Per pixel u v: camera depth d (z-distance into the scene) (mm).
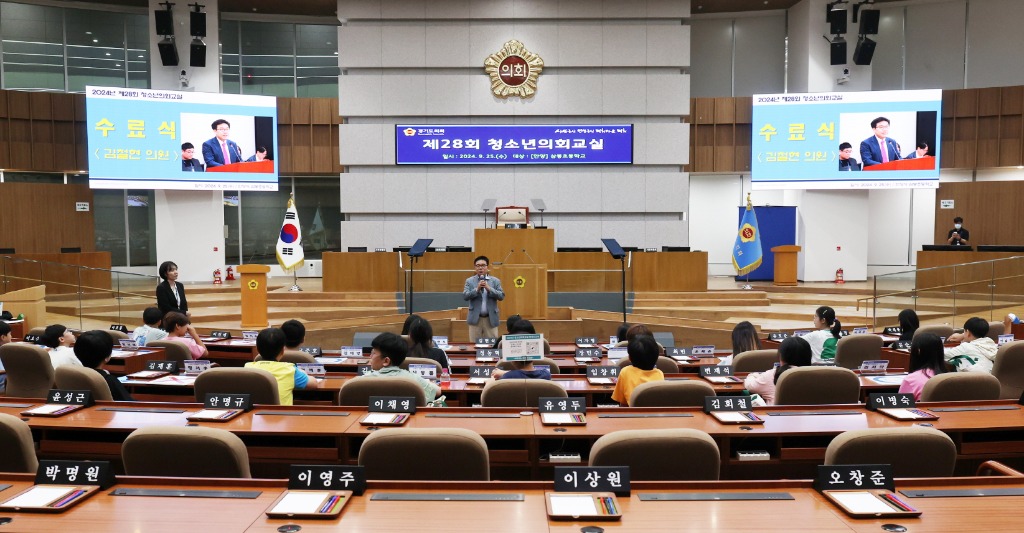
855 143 14828
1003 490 2412
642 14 15656
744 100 16453
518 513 2264
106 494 2420
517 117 15922
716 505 2320
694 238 17750
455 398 4973
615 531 2113
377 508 2309
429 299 12094
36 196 14945
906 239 17203
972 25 16172
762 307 13211
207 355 7492
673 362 5695
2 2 15672
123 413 3707
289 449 3520
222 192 15477
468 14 15656
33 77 15984
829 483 2422
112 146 13875
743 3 16594
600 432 3350
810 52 15789
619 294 12328
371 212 16062
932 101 14484
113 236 16703
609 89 15812
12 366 5371
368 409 3766
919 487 2447
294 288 13602
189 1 15281
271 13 17375
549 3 15648
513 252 12680
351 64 15742
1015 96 15227
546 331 10859
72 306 11656
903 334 7082
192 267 15172
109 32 16578
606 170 16031
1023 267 11781
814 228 15758
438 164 15969
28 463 3010
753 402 4234
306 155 16578
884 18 16891
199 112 14492
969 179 16484
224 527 2150
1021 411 3725
